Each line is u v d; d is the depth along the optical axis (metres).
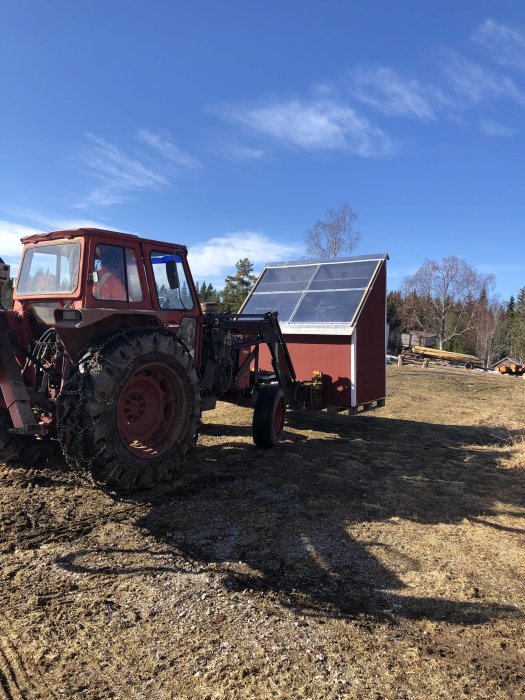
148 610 2.77
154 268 5.06
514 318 62.25
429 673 2.40
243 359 6.91
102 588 2.96
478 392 14.38
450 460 6.45
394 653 2.54
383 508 4.55
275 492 4.75
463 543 3.90
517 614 2.96
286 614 2.82
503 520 4.43
